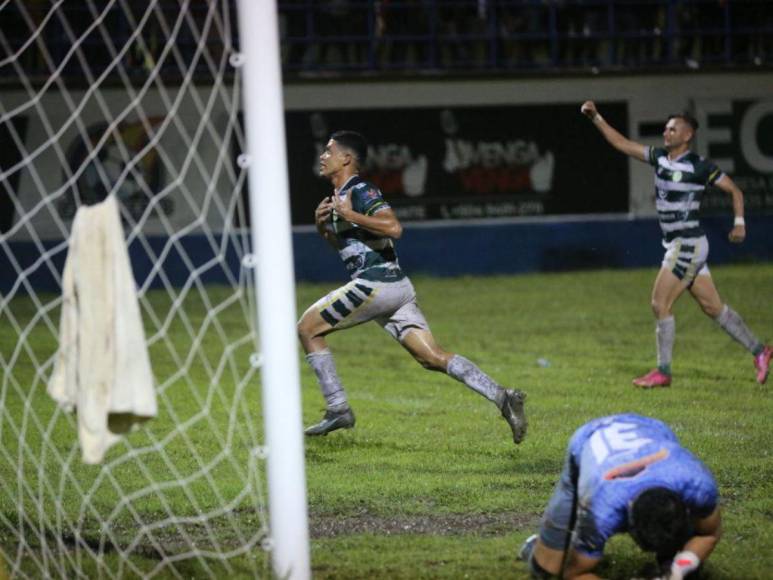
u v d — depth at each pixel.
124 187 56.84
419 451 24.25
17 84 56.56
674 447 14.18
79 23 58.66
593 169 61.28
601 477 13.82
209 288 56.16
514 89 60.78
